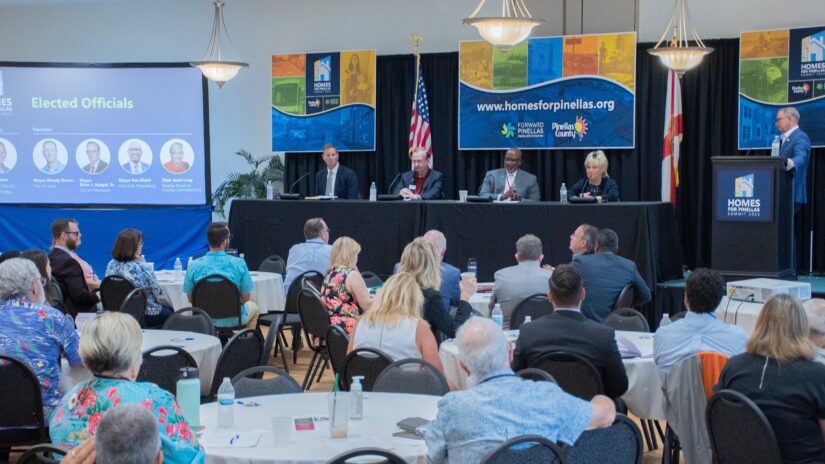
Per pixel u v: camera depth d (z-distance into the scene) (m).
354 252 6.39
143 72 12.36
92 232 12.45
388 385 4.38
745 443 3.64
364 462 3.17
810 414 3.58
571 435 3.09
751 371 3.69
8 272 4.74
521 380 3.12
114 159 12.44
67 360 4.89
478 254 9.03
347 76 12.09
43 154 12.50
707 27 10.91
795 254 9.26
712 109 10.79
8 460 5.27
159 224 12.38
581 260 6.55
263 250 9.87
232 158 13.45
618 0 11.22
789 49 10.03
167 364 4.84
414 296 4.85
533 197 9.91
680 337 4.53
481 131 11.44
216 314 7.47
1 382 4.59
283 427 3.43
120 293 7.29
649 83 11.05
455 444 3.06
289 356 8.76
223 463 3.28
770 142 10.18
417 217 9.28
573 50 10.98
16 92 12.46
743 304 6.59
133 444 2.15
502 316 6.07
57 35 13.82
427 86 12.02
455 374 5.30
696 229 10.98
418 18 12.41
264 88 13.23
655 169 11.05
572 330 4.41
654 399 4.98
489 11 12.03
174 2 13.48
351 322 6.19
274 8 13.09
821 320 3.95
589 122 10.96
